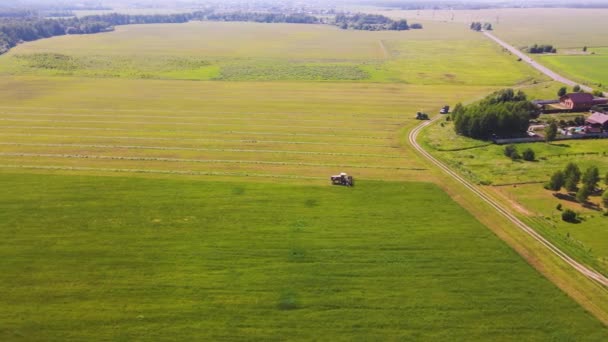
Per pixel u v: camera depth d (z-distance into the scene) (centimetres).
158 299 4069
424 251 4809
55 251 4766
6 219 5381
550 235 5141
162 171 6894
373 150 7969
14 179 6525
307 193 6156
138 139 8400
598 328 3781
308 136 8669
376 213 5616
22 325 3775
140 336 3669
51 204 5762
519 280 4362
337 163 7331
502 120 8431
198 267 4506
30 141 8269
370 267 4525
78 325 3775
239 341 3619
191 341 3619
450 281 4334
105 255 4697
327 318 3859
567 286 4288
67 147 7950
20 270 4456
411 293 4162
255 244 4897
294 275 4394
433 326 3781
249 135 8681
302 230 5191
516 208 5803
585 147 7944
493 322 3834
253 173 6856
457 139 8544
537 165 7200
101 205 5747
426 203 5916
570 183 6116
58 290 4181
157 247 4838
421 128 9288
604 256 4744
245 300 4059
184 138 8481
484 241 5016
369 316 3888
